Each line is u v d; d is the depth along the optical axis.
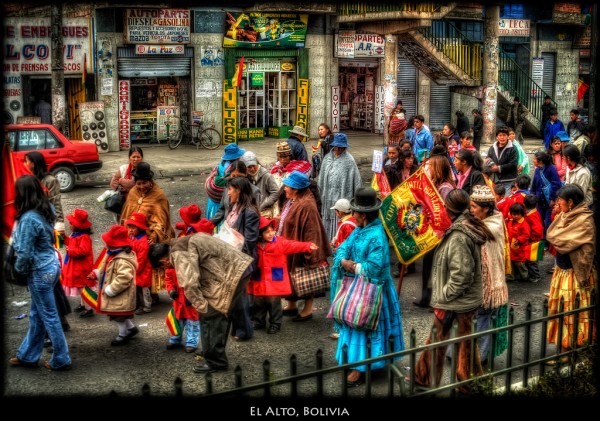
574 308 6.35
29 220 6.84
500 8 27.16
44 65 21.88
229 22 24.58
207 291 6.94
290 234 8.70
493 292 6.92
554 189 11.29
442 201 8.49
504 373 5.74
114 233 7.69
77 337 8.20
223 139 25.25
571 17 30.84
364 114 29.03
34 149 16.62
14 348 7.70
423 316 8.94
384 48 24.98
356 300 6.60
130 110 24.05
